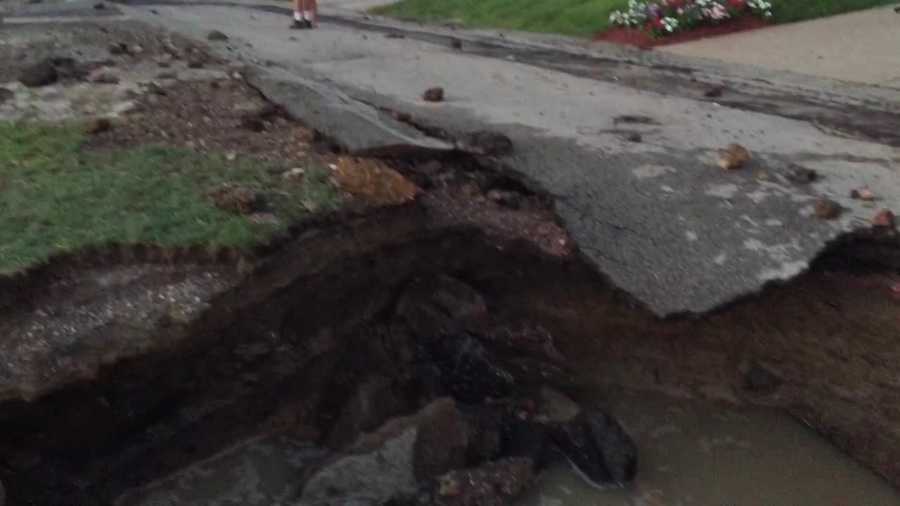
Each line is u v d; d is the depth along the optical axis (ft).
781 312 18.56
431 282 20.10
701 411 19.26
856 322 17.85
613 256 18.76
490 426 18.13
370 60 36.45
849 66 35.68
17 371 15.07
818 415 18.49
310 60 35.94
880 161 22.81
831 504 17.29
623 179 21.57
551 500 17.25
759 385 19.02
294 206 18.69
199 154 21.85
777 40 41.11
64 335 15.69
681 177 21.65
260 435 17.63
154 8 54.44
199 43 37.04
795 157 23.04
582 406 19.29
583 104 28.78
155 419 16.75
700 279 17.84
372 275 19.20
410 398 18.63
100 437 16.25
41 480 15.70
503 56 39.24
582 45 42.75
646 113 27.73
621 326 19.56
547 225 20.45
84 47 35.58
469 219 20.45
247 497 16.65
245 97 26.89
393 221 19.31
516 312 20.43
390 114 26.05
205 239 17.33
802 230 18.89
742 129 25.85
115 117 24.80
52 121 24.41
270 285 17.42
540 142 23.91
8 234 17.35
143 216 18.13
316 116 24.02
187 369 16.75
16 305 16.12
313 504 16.31
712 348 19.17
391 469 16.57
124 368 15.83
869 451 17.79
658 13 44.19
